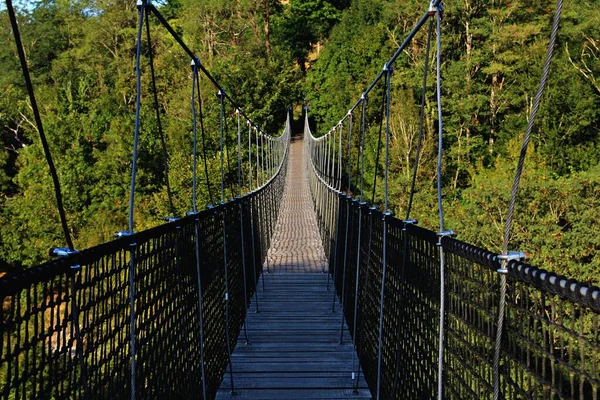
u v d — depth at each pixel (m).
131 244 1.54
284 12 37.62
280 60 29.20
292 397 2.91
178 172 17.42
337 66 27.52
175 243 2.05
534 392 1.06
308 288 5.58
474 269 1.40
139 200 20.12
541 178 11.07
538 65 17.41
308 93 29.20
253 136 15.73
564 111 15.42
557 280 0.95
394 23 25.72
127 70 26.42
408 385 2.08
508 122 18.42
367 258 3.17
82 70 27.80
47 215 18.95
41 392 1.10
